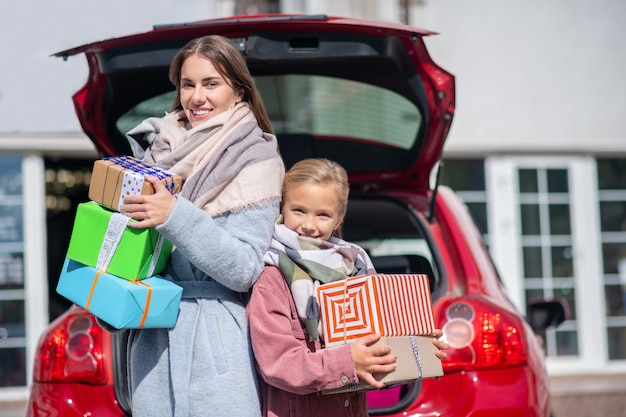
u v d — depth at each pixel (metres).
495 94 10.44
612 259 10.71
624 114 10.57
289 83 4.27
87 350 3.62
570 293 10.68
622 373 10.52
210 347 2.86
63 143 9.64
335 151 4.88
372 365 2.74
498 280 4.26
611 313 10.70
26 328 9.68
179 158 2.95
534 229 10.67
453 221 4.29
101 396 3.58
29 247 9.71
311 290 2.92
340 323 2.83
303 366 2.78
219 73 3.04
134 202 2.73
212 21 3.84
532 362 3.75
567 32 10.52
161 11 8.75
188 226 2.74
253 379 2.89
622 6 10.59
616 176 10.73
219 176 2.89
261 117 3.13
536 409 3.65
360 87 4.22
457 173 10.62
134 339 2.96
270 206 2.94
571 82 10.52
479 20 10.39
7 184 9.68
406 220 5.11
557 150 10.59
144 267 2.82
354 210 4.97
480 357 3.64
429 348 2.96
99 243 2.81
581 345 10.66
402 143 4.67
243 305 2.98
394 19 10.19
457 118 10.39
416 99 4.12
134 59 3.87
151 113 4.40
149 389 2.88
